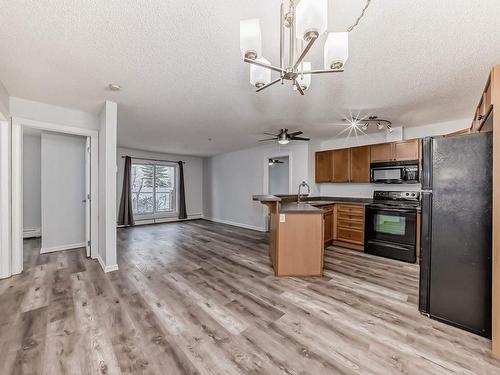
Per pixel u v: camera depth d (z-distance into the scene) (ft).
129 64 6.85
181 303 7.47
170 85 8.24
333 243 14.98
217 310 7.07
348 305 7.43
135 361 5.00
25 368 4.77
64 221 13.37
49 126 10.19
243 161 21.91
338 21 4.99
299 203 13.43
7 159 9.21
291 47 4.34
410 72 7.20
